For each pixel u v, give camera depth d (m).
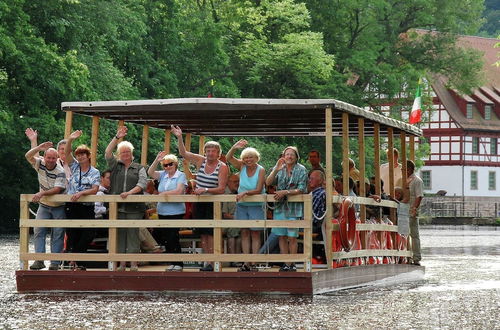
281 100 19.80
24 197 20.67
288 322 16.06
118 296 19.55
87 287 20.31
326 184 19.94
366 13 81.81
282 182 19.67
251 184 19.66
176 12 66.94
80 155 20.28
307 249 19.58
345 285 21.33
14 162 55.72
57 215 20.72
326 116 19.77
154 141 56.94
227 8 73.19
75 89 54.50
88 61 57.44
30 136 20.84
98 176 20.38
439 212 107.25
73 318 16.42
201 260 19.88
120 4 61.03
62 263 20.69
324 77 72.12
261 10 72.12
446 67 88.56
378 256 23.22
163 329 15.27
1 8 51.94
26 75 53.16
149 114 21.83
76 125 54.59
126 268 20.62
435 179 120.25
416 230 26.75
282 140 69.75
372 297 20.16
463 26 91.44
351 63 78.19
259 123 23.36
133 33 61.69
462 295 21.16
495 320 16.78
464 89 91.00
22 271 20.52
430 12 86.69
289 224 19.55
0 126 51.25
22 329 15.23
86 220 20.31
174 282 20.05
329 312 17.38
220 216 19.78
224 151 62.50
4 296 19.58
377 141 22.84
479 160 120.88
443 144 119.81
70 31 56.91
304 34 70.88
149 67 63.91
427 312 17.81
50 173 20.66
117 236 20.23
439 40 88.12
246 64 72.88
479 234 67.88
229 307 17.83
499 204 113.31
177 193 19.92
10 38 52.09
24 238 20.66
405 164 25.81
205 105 20.06
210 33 68.12
